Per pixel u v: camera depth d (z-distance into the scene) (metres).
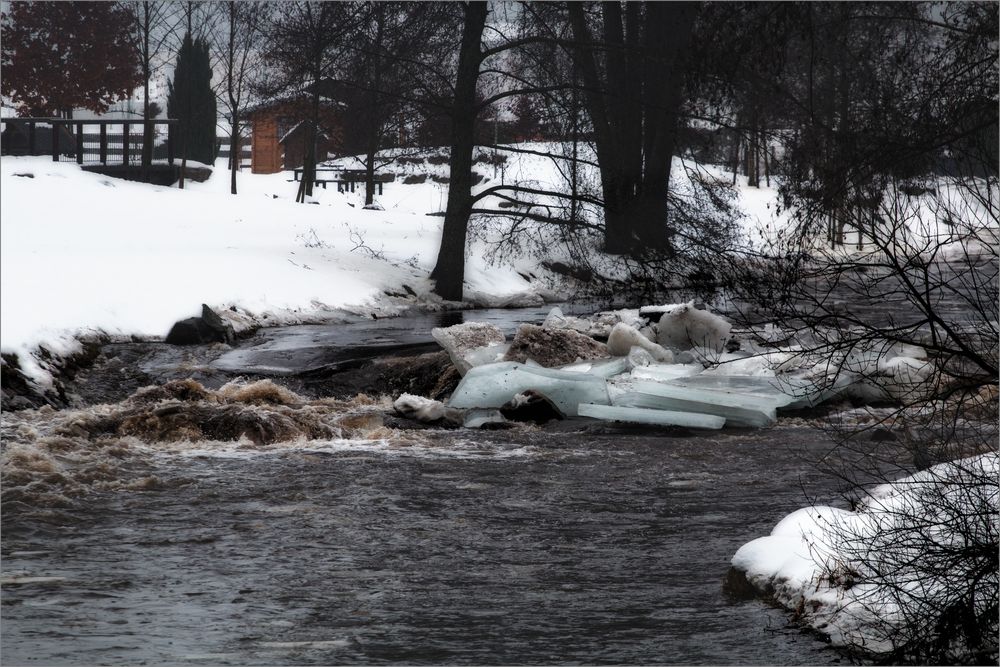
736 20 26.52
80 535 14.19
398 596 11.78
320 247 52.94
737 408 23.22
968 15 19.52
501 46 50.69
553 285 55.44
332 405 25.72
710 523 15.17
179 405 22.27
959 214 11.66
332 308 42.94
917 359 22.55
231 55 78.75
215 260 42.41
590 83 51.50
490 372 25.28
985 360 11.57
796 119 34.47
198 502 16.14
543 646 10.13
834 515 11.88
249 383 27.88
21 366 26.00
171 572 12.62
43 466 17.67
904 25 24.14
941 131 16.45
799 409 24.09
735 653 9.88
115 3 86.94
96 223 52.94
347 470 18.59
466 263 56.41
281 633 10.50
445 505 16.20
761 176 96.19
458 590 12.04
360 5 52.78
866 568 10.45
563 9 52.00
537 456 20.12
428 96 54.84
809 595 10.80
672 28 46.38
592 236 49.75
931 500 10.43
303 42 55.56
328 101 79.38
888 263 11.88
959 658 9.53
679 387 24.41
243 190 86.50
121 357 30.08
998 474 10.27
